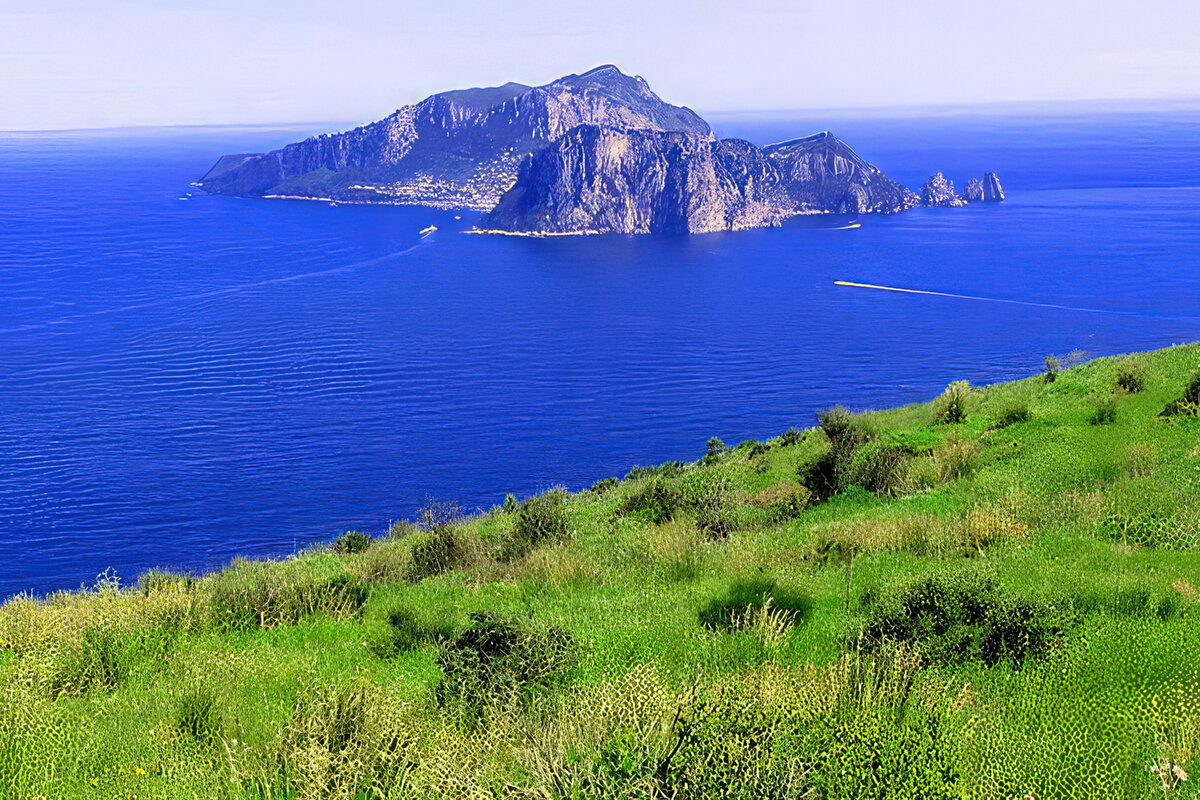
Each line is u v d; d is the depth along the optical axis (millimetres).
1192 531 12930
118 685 10133
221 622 13320
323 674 9945
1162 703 6918
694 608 11523
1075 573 11086
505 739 7547
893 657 8016
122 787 7020
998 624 8734
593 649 9812
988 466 21469
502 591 15117
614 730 7148
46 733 7980
